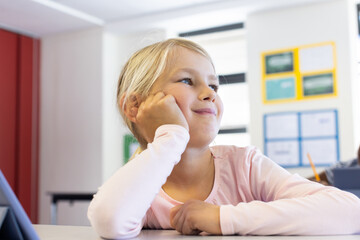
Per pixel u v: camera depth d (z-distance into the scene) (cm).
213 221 67
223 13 452
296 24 430
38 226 87
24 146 527
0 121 504
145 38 114
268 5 430
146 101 85
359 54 417
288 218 66
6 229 54
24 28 521
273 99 432
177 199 90
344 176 128
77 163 520
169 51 89
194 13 459
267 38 441
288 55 430
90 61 521
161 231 78
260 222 66
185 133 78
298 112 421
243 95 463
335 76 411
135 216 68
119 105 102
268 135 431
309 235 65
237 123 462
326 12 420
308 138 416
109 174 512
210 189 92
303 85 422
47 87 543
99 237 68
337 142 404
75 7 467
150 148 74
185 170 88
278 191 85
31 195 532
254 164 92
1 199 53
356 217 67
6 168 507
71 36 535
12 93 518
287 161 422
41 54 549
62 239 64
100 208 67
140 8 469
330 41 415
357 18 418
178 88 85
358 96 417
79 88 526
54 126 536
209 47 486
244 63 467
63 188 525
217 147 98
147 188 70
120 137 523
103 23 514
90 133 516
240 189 91
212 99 86
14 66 521
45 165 537
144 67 91
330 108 410
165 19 476
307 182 82
